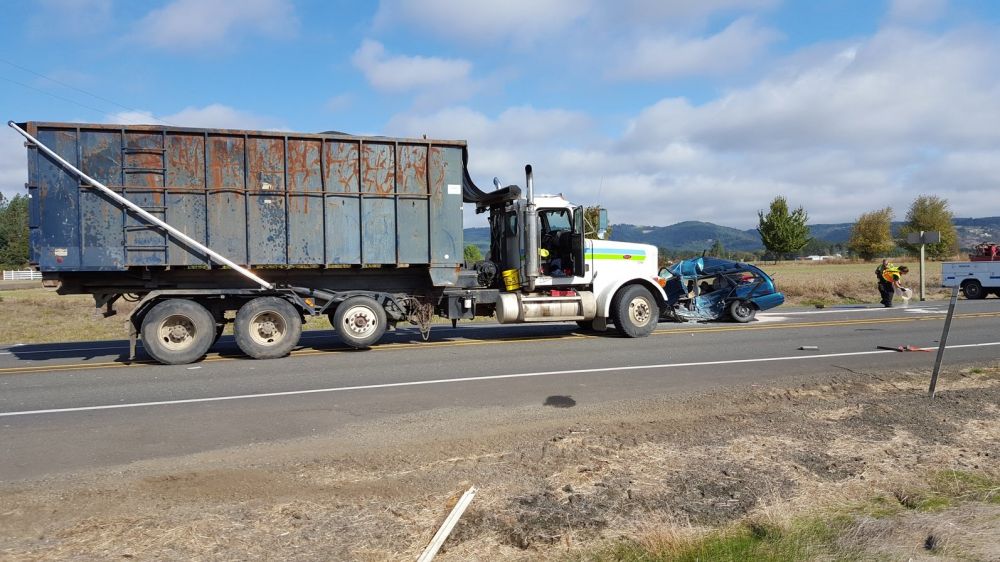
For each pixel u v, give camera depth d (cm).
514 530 443
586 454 604
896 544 409
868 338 1426
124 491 525
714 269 1897
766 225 8650
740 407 791
